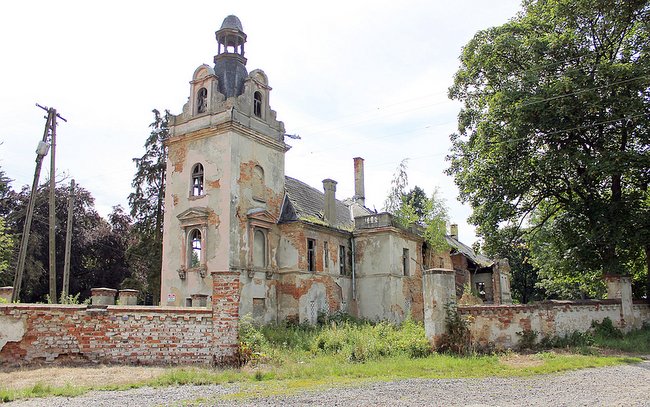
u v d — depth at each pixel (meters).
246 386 11.03
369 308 30.56
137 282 39.66
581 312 19.25
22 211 37.75
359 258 31.52
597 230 22.25
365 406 8.82
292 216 27.84
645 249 23.97
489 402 9.13
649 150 22.19
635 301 21.95
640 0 21.83
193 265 25.89
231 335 14.64
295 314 26.53
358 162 42.50
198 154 26.58
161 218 36.19
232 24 28.47
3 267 31.70
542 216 27.94
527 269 54.03
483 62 25.25
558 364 13.71
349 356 15.52
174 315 14.27
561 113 21.14
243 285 24.83
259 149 27.44
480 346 16.64
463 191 26.38
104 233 41.59
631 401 9.05
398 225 31.59
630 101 20.72
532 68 22.77
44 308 13.20
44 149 24.70
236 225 25.02
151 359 13.85
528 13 26.80
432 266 36.28
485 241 26.39
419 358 15.36
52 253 24.81
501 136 23.89
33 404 9.03
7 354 12.71
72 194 30.28
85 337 13.45
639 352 16.77
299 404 9.01
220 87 27.42
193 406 8.91
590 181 23.27
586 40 23.19
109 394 10.06
